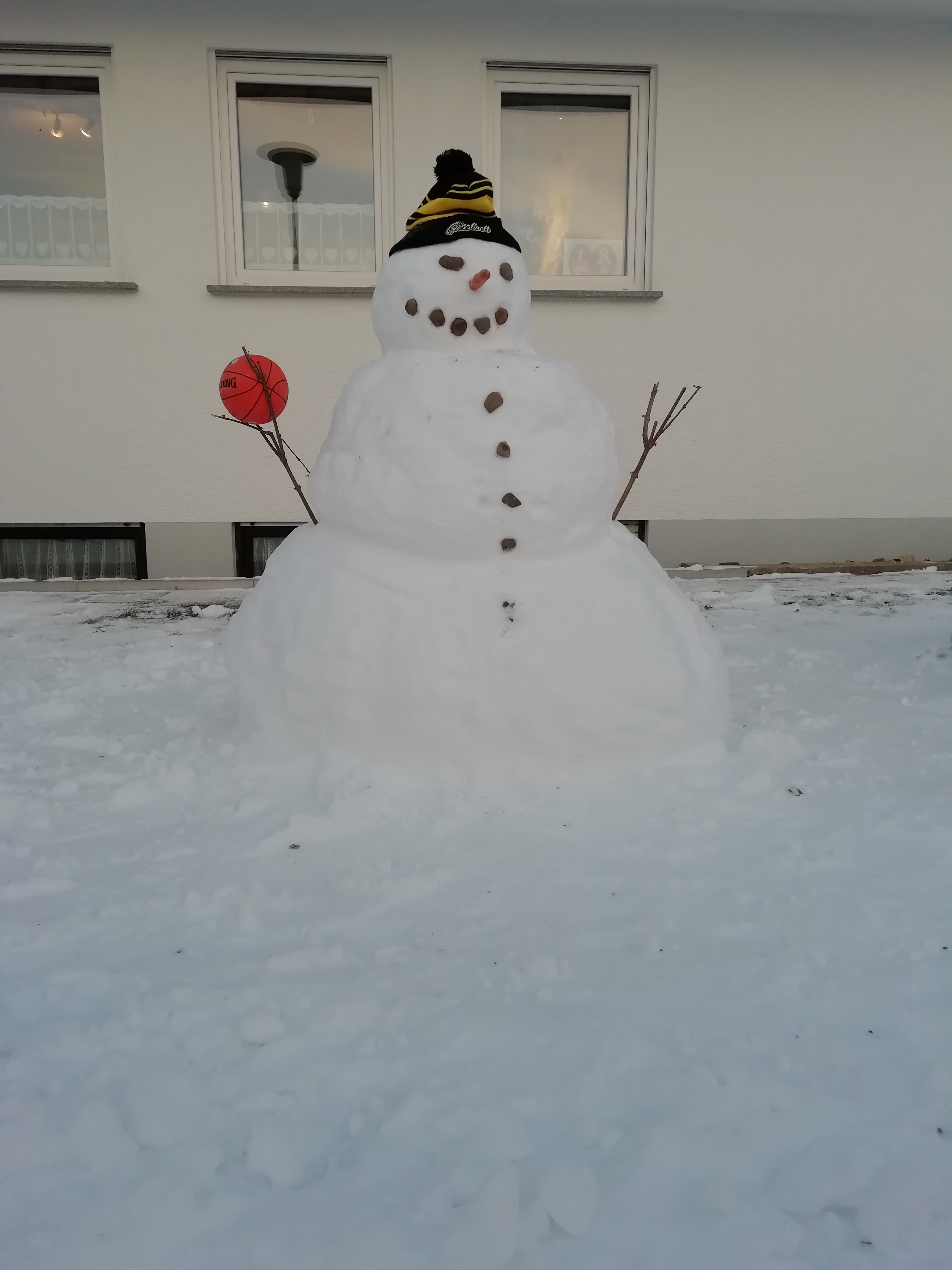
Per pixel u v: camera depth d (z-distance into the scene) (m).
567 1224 1.23
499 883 2.16
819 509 7.77
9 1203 1.26
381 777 2.66
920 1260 1.19
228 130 7.05
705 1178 1.30
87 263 7.15
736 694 3.82
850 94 7.23
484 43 6.98
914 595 6.49
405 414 2.68
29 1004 1.70
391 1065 1.53
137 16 6.67
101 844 2.41
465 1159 1.33
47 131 6.98
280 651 2.85
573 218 7.54
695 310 7.42
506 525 2.66
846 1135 1.38
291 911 2.04
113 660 4.54
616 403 7.50
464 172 2.90
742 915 2.02
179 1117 1.40
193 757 3.04
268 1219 1.24
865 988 1.74
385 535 2.72
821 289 7.48
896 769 2.89
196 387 7.10
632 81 7.24
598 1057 1.54
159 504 7.20
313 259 7.36
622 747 2.70
